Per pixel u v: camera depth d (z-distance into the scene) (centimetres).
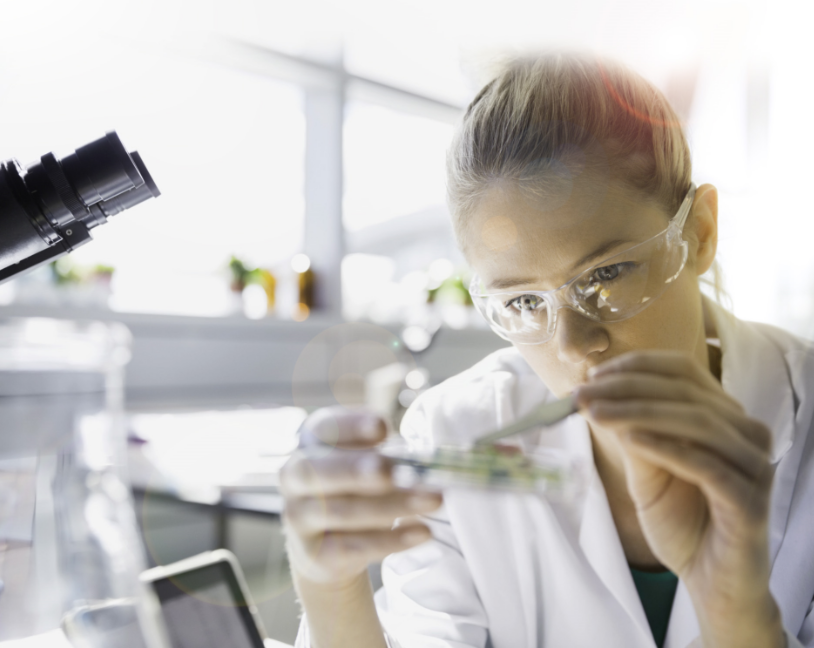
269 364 265
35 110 207
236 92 267
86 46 217
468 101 83
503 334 79
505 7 227
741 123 125
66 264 218
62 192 45
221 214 263
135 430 161
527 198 67
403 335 300
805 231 106
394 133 325
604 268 68
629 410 52
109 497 79
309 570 55
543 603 88
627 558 85
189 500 141
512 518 88
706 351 84
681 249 71
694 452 52
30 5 202
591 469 83
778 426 74
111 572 64
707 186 79
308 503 50
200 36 246
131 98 231
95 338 92
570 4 207
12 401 79
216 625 58
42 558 65
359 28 291
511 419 96
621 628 82
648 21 180
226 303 261
